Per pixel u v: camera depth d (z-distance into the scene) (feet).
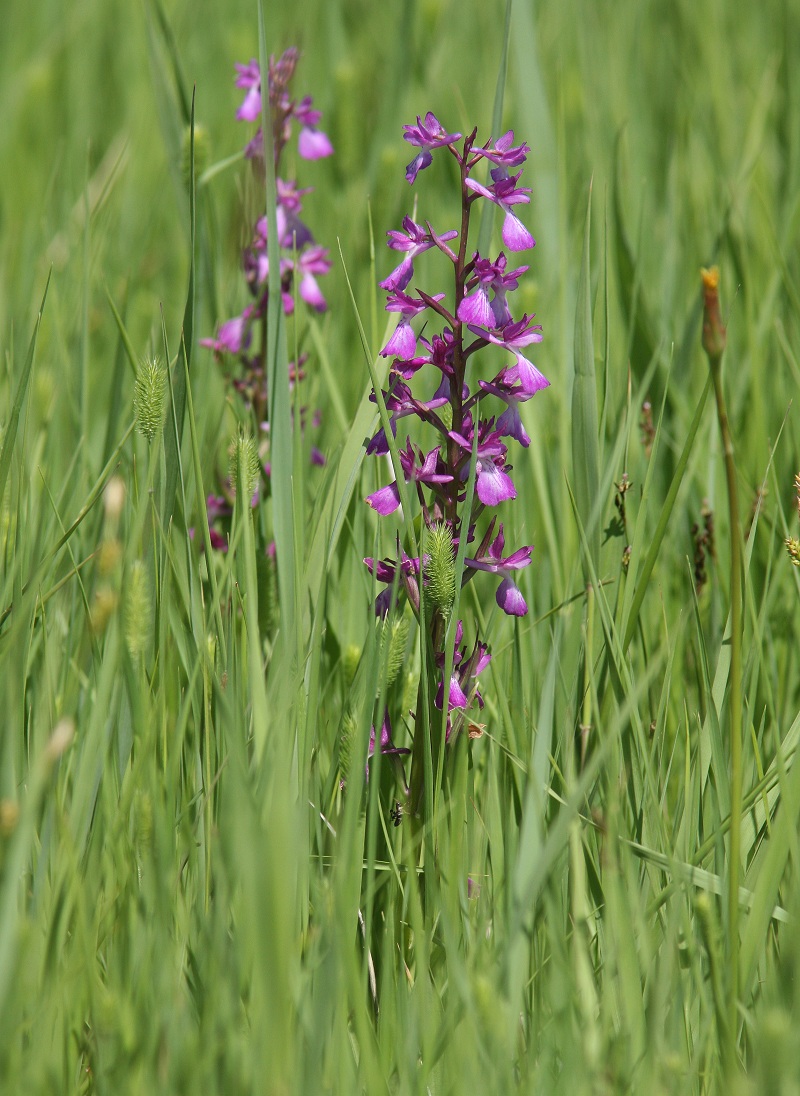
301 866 6.13
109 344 7.27
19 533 6.40
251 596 6.22
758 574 6.73
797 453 6.88
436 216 8.01
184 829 6.20
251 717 6.32
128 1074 6.00
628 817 6.32
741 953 6.11
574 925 6.08
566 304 6.82
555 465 6.91
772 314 7.12
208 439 6.86
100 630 6.00
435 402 6.30
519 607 6.33
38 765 5.93
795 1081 5.97
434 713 6.28
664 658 6.56
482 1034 5.99
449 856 6.21
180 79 6.95
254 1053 5.99
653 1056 5.99
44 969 6.07
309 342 7.08
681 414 6.95
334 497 6.35
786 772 6.16
